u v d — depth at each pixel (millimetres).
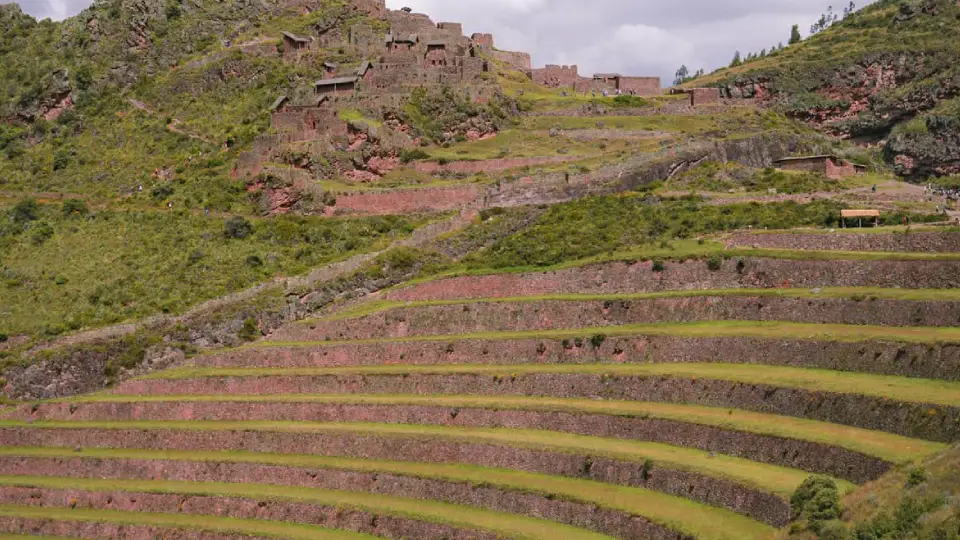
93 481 134750
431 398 129125
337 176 191500
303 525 118000
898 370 101688
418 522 109625
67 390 151875
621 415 112062
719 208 155000
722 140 197125
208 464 130250
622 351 124188
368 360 141875
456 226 171875
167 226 188375
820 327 114375
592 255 146250
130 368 153250
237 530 118688
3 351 158375
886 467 87812
